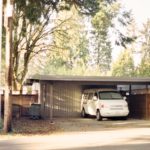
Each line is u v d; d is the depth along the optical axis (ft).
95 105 107.86
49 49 126.00
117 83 115.65
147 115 109.29
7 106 71.97
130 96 117.60
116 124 92.79
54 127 84.53
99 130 77.71
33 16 89.66
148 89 116.26
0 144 56.13
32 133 71.72
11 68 72.64
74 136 66.23
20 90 118.32
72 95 121.70
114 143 56.49
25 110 118.11
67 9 95.76
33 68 195.62
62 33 130.62
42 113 114.01
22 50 118.93
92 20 131.03
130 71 228.02
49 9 96.73
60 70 213.46
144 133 70.85
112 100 105.70
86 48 205.98
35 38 117.08
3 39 93.09
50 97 112.47
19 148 51.70
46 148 51.34
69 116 121.19
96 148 51.34
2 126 73.61
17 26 102.94
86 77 111.34
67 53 159.02
